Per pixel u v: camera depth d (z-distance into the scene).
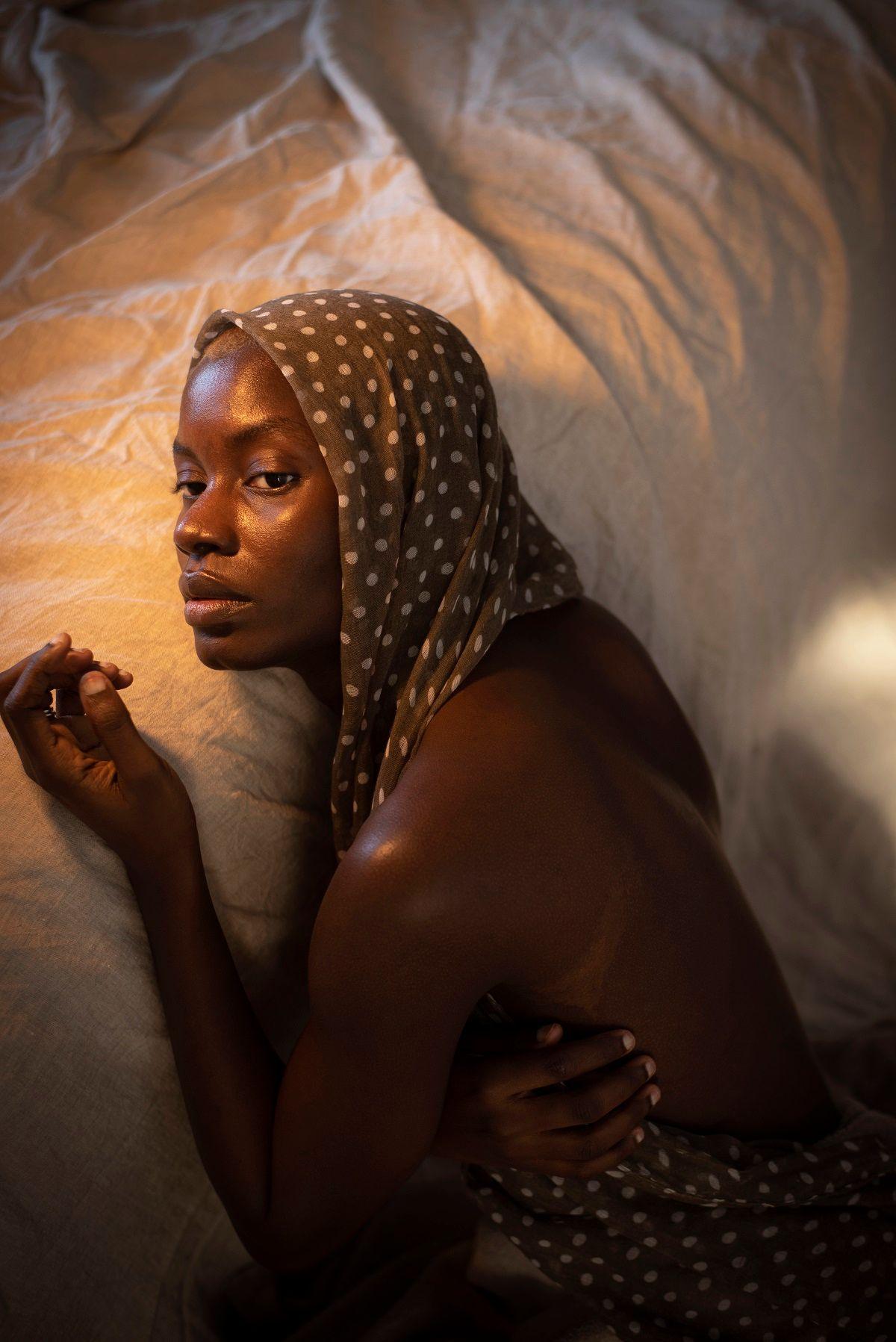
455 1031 0.66
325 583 0.66
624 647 0.84
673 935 0.68
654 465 1.14
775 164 1.38
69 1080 0.68
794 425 1.32
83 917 0.68
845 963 1.28
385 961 0.63
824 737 1.42
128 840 0.68
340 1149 0.68
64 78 1.44
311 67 1.51
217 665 0.67
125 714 0.64
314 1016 0.67
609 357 1.13
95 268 1.19
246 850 0.78
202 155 1.40
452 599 0.69
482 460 0.71
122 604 0.78
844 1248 0.77
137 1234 0.73
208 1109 0.70
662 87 1.45
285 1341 0.89
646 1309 0.78
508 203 1.28
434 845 0.62
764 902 1.33
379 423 0.65
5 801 0.68
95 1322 0.71
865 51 1.50
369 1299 0.92
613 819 0.67
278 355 0.63
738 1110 0.75
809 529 1.38
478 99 1.47
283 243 1.21
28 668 0.64
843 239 1.39
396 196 1.23
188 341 1.05
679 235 1.28
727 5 1.56
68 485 0.88
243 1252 0.87
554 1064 0.67
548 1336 0.83
